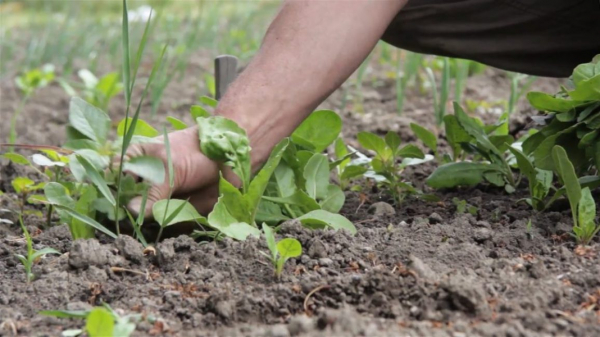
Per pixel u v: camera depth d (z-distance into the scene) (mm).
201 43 6680
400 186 2486
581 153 2201
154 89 4375
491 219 2229
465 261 1872
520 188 2562
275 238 1999
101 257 1899
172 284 1812
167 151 1874
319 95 2033
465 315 1598
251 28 7508
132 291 1788
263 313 1656
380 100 4605
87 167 1896
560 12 2389
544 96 2121
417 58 4492
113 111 4664
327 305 1677
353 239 2016
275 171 2205
